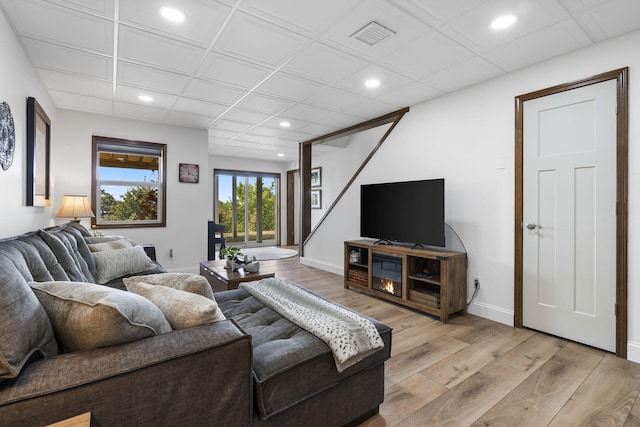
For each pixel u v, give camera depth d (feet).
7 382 2.63
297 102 11.74
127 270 8.97
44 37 7.16
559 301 8.13
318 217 23.86
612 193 7.23
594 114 7.48
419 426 4.94
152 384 3.01
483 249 9.68
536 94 8.48
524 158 8.75
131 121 13.79
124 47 7.66
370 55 8.12
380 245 11.73
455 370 6.59
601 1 5.94
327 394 4.50
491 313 9.50
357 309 10.53
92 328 3.13
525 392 5.82
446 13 6.38
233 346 3.55
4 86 6.28
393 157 12.84
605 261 7.35
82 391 2.70
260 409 3.79
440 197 9.90
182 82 9.82
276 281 7.49
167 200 14.64
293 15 6.46
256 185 27.40
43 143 9.58
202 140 15.58
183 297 4.16
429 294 9.91
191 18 6.52
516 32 7.04
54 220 11.84
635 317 6.95
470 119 10.07
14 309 2.87
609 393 5.78
